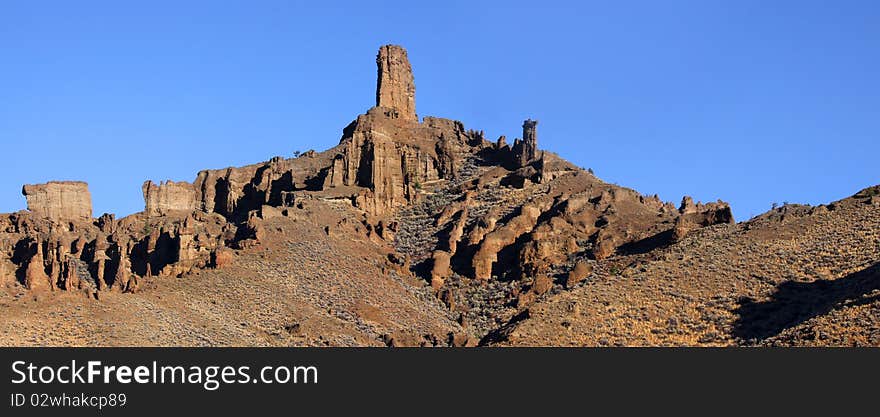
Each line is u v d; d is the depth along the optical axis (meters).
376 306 158.12
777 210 166.62
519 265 170.12
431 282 172.62
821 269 146.50
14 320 119.81
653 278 148.25
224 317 140.88
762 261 149.88
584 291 146.50
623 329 136.62
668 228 171.75
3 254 165.12
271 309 147.62
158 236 174.88
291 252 166.75
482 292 168.12
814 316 131.12
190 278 152.62
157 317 129.88
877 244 148.62
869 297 128.25
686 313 140.00
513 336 135.00
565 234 175.88
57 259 167.25
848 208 160.12
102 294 131.12
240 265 159.00
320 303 154.75
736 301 141.25
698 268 149.62
